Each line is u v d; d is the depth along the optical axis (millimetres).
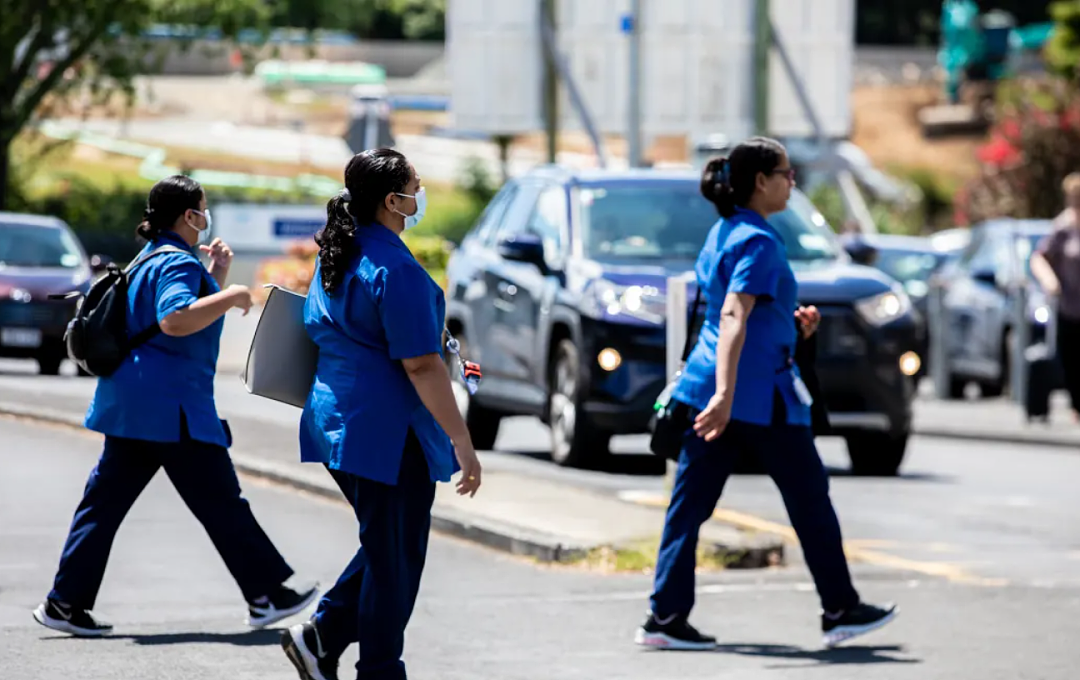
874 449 40688
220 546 22984
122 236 119938
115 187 136000
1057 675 21172
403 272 17047
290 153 184875
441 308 17375
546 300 40375
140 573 26953
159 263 22438
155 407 22422
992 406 60812
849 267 40125
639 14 71312
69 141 119250
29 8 105438
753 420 22297
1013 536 32000
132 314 22547
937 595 26359
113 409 22484
